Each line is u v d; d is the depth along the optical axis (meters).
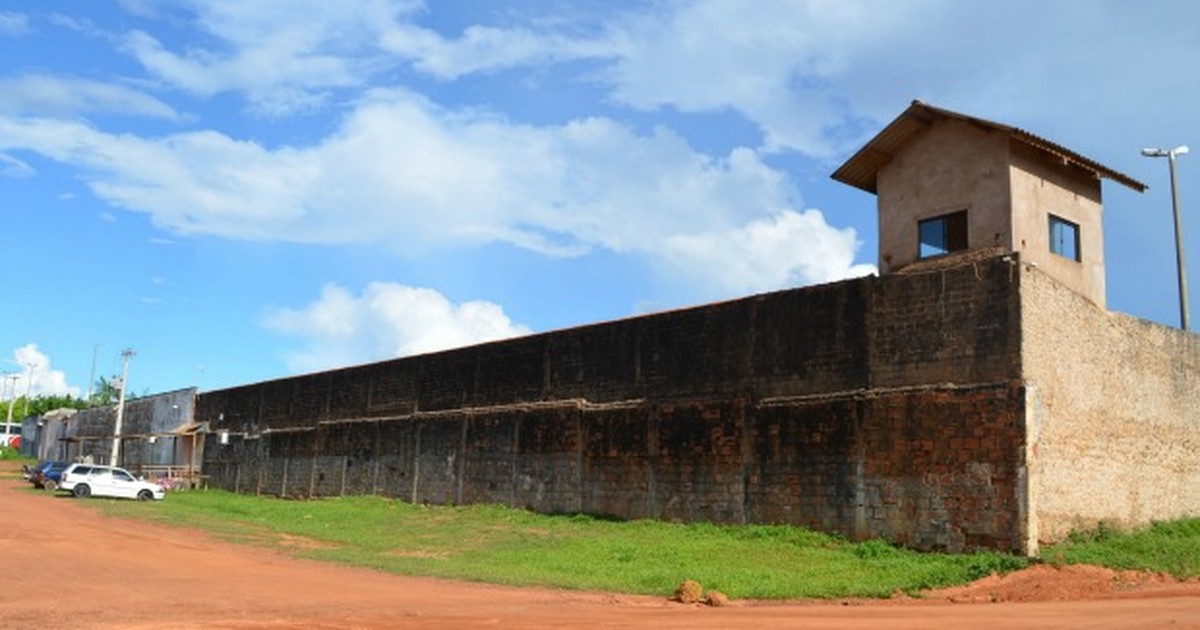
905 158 23.28
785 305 23.34
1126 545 19.41
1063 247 22.30
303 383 44.41
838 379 21.83
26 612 12.34
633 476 26.38
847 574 17.77
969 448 19.09
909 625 11.45
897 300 21.05
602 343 28.50
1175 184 30.12
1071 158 22.12
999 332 19.19
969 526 18.84
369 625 11.83
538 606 14.29
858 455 20.92
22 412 121.69
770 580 17.20
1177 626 10.91
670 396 25.86
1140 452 21.91
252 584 16.25
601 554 21.30
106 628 11.29
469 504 32.22
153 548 21.58
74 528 25.38
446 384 34.94
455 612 13.31
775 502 22.47
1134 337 22.48
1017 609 13.60
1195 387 24.47
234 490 48.34
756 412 23.33
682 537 22.80
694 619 12.48
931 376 20.12
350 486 39.09
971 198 21.81
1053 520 18.72
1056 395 19.41
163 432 57.88
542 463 29.62
